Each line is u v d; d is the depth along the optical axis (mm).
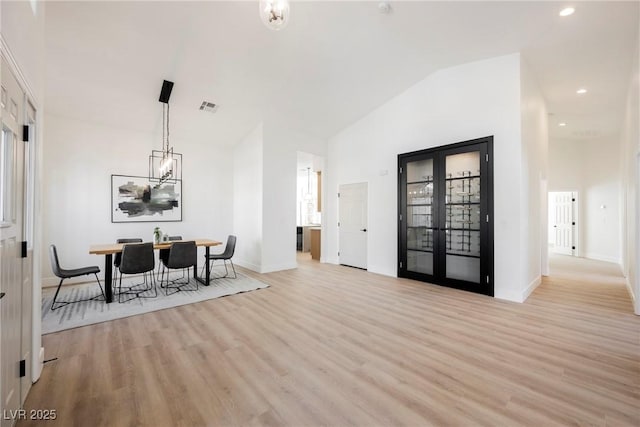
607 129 6828
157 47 3490
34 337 2004
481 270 4188
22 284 1769
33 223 1988
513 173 3947
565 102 5348
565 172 7832
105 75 3879
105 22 3051
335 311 3498
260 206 5680
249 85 4508
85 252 4914
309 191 10641
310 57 4035
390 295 4156
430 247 4875
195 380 2057
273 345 2602
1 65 1385
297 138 6238
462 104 4438
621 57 3883
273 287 4602
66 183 4766
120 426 1608
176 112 4969
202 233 6309
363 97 5297
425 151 4828
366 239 6055
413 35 3672
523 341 2668
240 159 6457
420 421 1645
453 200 4535
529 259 4270
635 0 2850
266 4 2031
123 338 2748
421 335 2807
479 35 3637
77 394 1890
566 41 3607
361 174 6062
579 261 7113
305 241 9055
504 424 1613
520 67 3920
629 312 3449
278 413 1719
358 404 1797
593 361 2303
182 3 2947
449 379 2062
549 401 1814
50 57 3463
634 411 1716
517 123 3922
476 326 3029
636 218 3416
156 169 5695
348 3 3121
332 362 2305
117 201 5246
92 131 5023
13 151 1599
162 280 4906
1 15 1360
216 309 3578
